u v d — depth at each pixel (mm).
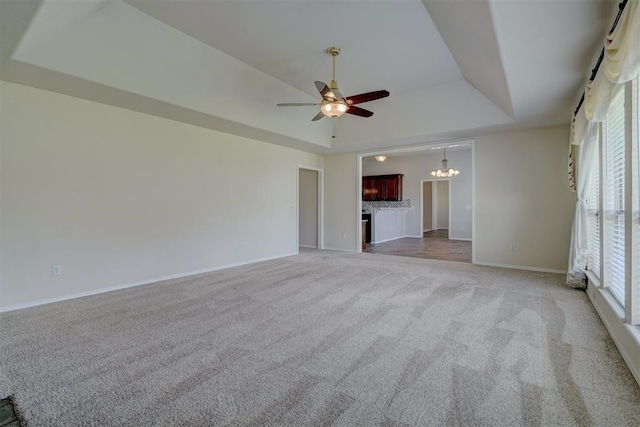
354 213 7410
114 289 4027
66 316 3074
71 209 3676
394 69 4535
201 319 2998
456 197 10000
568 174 4934
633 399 1765
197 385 1920
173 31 3625
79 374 2043
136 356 2281
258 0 3082
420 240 9727
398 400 1767
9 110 3242
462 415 1639
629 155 2182
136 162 4258
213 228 5258
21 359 2234
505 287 4109
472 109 5059
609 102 2434
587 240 3965
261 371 2076
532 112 4379
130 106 4016
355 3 3113
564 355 2271
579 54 2736
